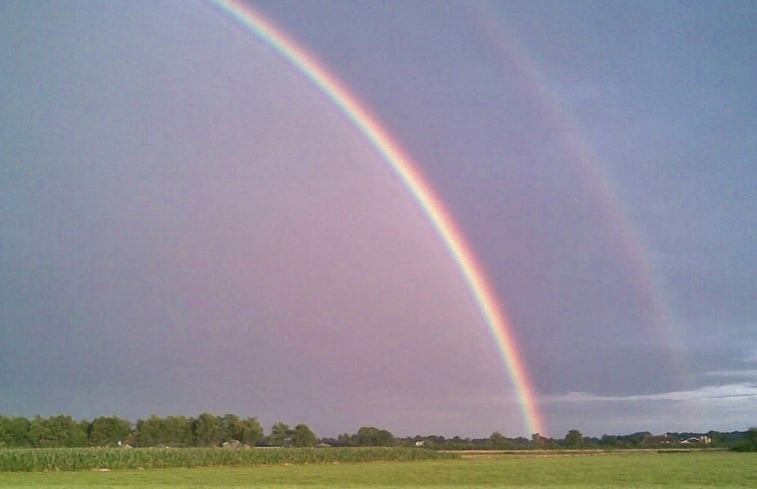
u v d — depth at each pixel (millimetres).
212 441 152625
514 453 151000
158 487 49906
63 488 48906
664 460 102875
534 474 70875
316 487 50125
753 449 154250
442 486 52719
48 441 139250
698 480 61469
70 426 143500
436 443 182375
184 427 152375
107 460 82750
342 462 105000
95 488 48938
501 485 54781
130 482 58156
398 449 112125
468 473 73188
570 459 111375
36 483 56719
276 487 50031
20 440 138250
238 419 156625
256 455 96625
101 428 144750
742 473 71188
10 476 68500
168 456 87812
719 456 121500
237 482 58469
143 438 148125
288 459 99812
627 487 51750
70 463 79750
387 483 57500
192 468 86875
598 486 53156
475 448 185000
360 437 169000
